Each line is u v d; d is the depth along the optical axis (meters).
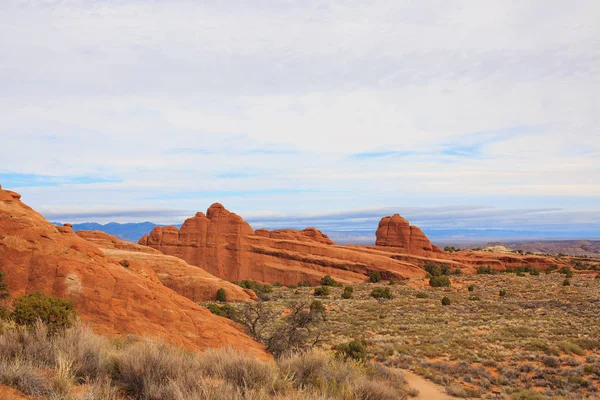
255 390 7.32
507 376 22.25
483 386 20.30
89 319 19.12
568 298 55.41
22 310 12.07
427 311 48.62
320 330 33.91
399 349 28.11
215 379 7.79
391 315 45.09
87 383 6.63
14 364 6.18
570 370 22.78
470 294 65.38
